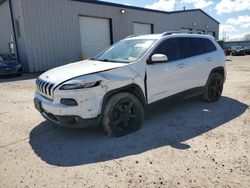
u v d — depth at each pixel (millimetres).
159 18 23703
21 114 5547
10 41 17141
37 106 4133
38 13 14797
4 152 3607
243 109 5445
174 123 4633
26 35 14453
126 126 4109
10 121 5055
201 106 5750
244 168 2953
